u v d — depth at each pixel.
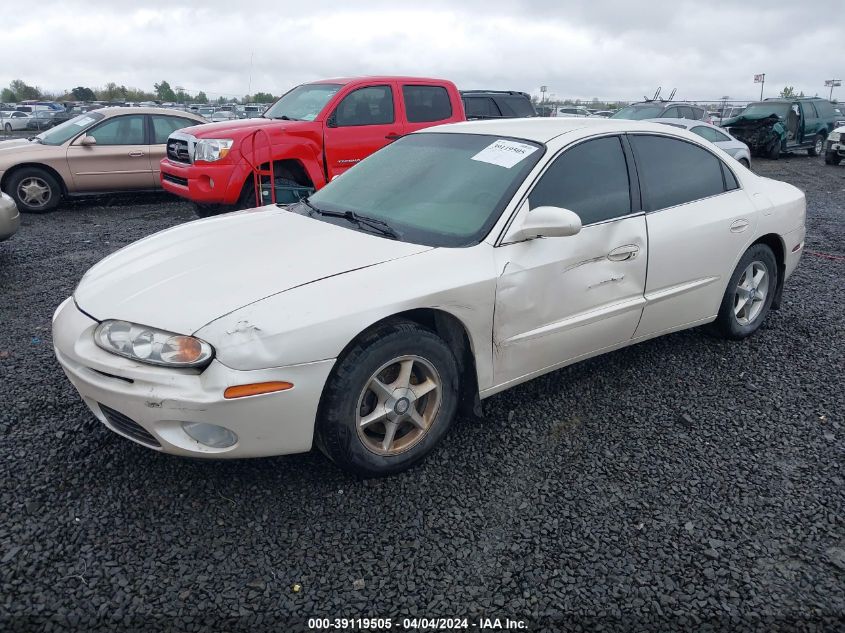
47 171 9.45
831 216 9.73
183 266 2.96
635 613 2.28
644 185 3.77
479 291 3.00
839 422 3.55
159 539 2.54
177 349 2.52
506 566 2.47
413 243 3.10
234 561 2.45
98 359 2.64
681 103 16.80
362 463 2.83
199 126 7.95
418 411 3.04
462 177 3.50
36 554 2.43
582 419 3.53
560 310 3.34
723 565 2.50
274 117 8.32
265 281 2.74
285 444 2.65
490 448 3.23
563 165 3.45
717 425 3.50
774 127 19.42
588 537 2.63
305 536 2.59
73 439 3.18
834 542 2.63
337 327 2.61
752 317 4.57
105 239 7.71
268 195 7.43
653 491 2.93
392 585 2.37
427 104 8.42
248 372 2.49
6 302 5.27
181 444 2.58
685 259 3.89
